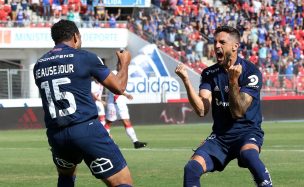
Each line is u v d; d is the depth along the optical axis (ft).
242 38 260.42
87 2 247.50
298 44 269.44
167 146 124.26
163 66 221.66
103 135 46.62
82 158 48.11
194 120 210.59
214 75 50.55
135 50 246.06
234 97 48.29
